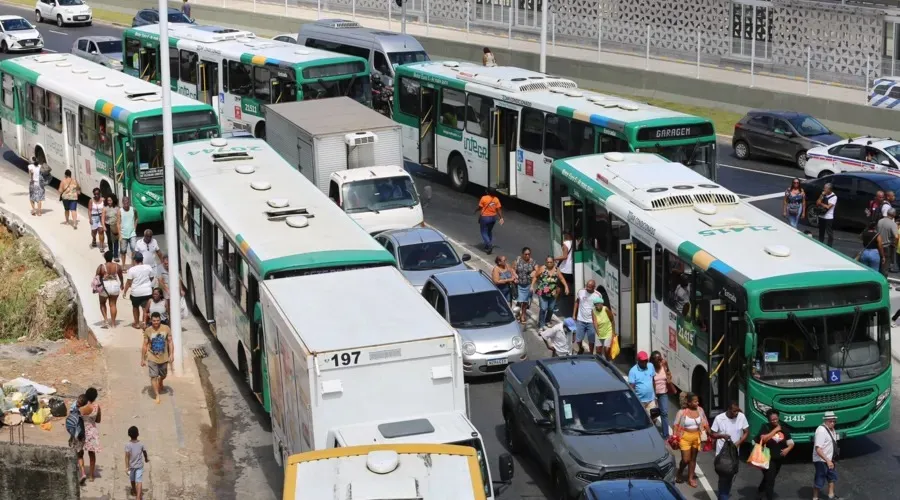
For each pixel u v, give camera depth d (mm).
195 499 33031
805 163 64062
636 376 34344
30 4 126812
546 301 44000
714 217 38281
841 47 73188
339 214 40469
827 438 30859
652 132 50188
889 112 67562
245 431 37562
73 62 67688
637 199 39938
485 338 40094
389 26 99812
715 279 33938
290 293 32250
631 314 40281
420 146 65188
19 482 32344
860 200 54031
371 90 70062
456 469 24016
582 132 53094
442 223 57969
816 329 32406
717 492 32062
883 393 33156
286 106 58344
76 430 33312
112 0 122188
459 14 95812
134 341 44844
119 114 54969
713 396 34406
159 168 54656
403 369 28406
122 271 50594
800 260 33938
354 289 32469
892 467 33781
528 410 33406
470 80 61094
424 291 43000
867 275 32625
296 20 104812
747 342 32250
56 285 52406
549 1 88562
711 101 76938
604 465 30312
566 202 45500
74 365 42906
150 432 37219
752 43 76062
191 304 47812
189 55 73875
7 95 70188
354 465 24141
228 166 46594
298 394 29406
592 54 85438
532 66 86750
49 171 60719
